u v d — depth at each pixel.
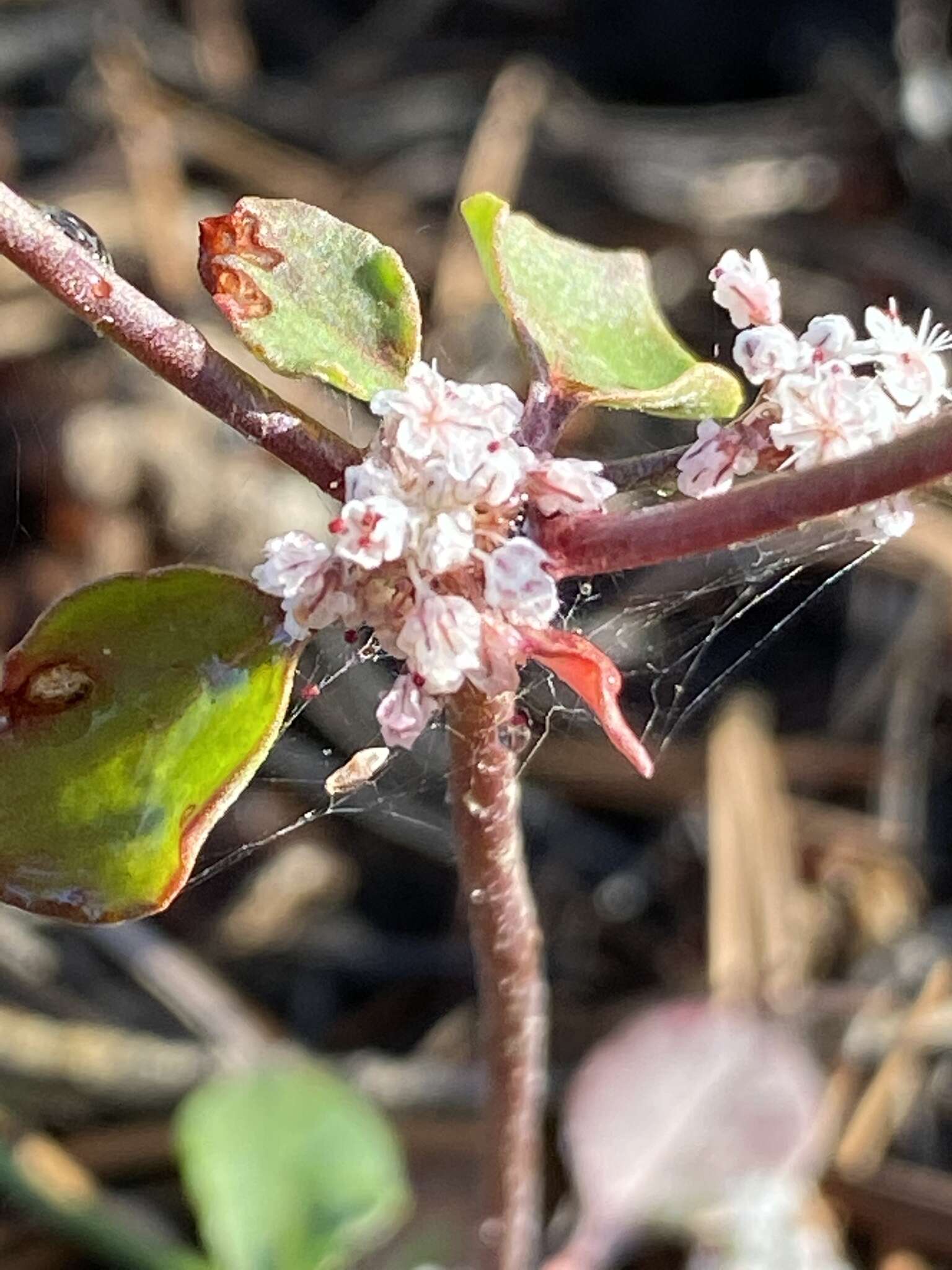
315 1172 0.06
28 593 0.08
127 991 0.07
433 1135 0.07
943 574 0.08
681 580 0.07
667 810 0.08
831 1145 0.07
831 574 0.07
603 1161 0.06
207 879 0.08
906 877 0.08
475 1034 0.07
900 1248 0.06
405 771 0.07
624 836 0.08
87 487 0.08
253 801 0.08
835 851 0.08
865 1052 0.07
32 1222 0.07
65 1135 0.07
